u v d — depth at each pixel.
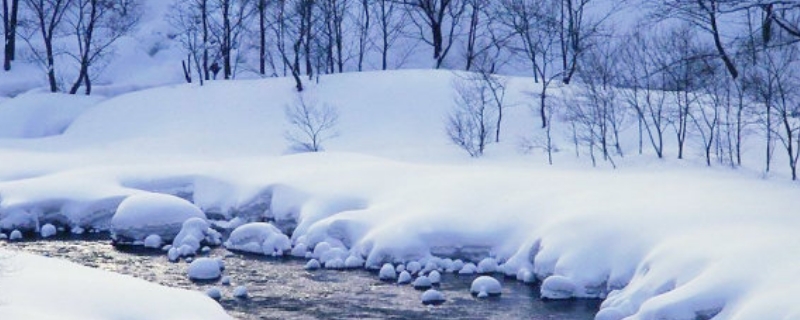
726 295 20.11
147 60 69.62
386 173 34.91
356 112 51.44
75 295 18.94
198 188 38.41
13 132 54.94
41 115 56.06
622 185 30.25
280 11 65.00
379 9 68.31
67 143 51.31
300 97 53.62
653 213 25.86
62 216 35.72
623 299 22.77
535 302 24.59
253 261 29.70
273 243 30.69
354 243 30.23
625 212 26.30
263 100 54.22
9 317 16.62
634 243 24.89
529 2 62.75
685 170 36.56
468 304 24.52
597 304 24.28
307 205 33.62
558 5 57.94
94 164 42.25
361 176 34.72
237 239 31.50
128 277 21.34
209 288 25.84
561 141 44.81
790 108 39.16
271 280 27.20
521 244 28.12
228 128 51.78
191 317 19.09
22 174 40.25
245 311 23.94
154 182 38.47
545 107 47.84
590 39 56.75
